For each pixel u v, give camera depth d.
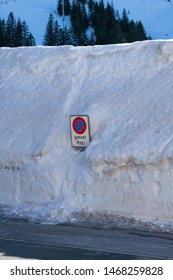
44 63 14.22
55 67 14.02
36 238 9.16
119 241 8.88
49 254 7.94
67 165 11.77
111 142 11.22
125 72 12.85
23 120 13.22
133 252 8.07
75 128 11.84
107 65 13.27
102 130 11.71
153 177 10.26
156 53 12.65
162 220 10.09
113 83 12.77
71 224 10.44
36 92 13.77
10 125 13.28
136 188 10.45
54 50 14.38
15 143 12.64
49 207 11.35
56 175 11.74
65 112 12.67
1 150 12.72
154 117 11.18
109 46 13.67
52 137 12.27
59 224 10.46
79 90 13.16
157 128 10.86
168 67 12.30
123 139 11.09
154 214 10.21
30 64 14.36
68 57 13.94
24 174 12.20
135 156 10.48
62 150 12.11
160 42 12.77
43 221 10.78
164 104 11.36
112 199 10.78
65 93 13.19
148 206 10.29
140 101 11.83
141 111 11.56
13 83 14.39
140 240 8.96
